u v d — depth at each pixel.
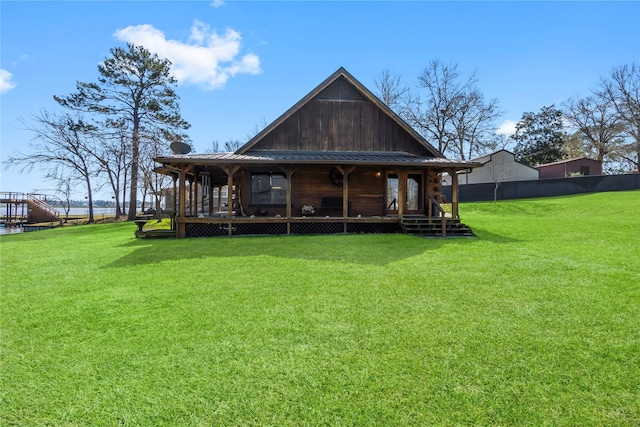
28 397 2.52
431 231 11.64
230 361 2.97
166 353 3.13
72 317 4.04
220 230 12.32
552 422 2.21
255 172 13.63
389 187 14.31
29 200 32.47
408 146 14.26
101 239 11.77
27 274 6.26
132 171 25.91
